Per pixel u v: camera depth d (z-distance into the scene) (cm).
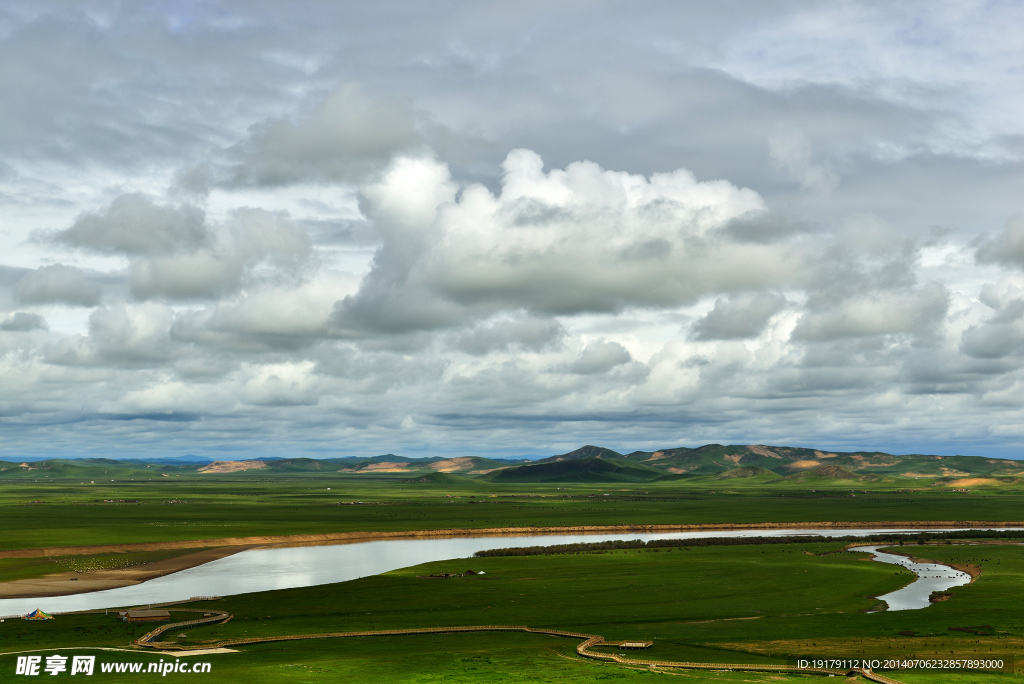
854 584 12531
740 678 6544
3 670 6631
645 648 7856
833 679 6531
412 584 12538
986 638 8281
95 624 9100
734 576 13312
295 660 7156
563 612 10119
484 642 8188
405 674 6588
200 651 7575
